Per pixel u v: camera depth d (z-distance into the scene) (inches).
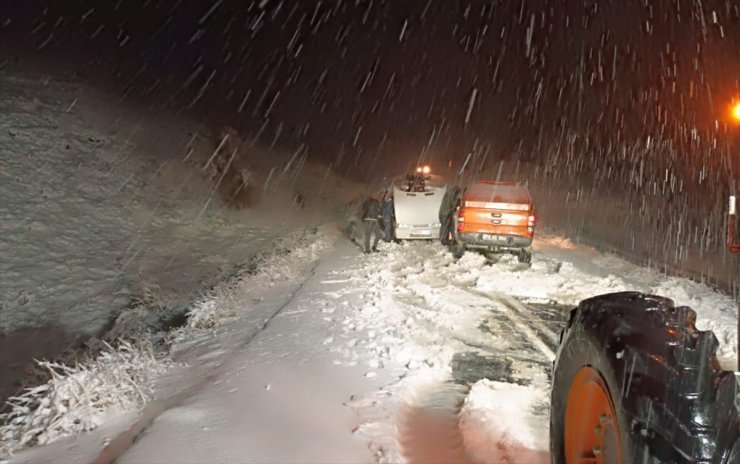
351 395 261.0
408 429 239.5
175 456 198.4
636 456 117.0
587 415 146.0
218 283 581.3
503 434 230.2
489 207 610.9
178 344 365.1
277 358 309.1
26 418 247.8
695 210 1055.0
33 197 793.6
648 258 695.7
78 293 607.8
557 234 861.2
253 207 1077.1
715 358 121.2
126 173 959.0
